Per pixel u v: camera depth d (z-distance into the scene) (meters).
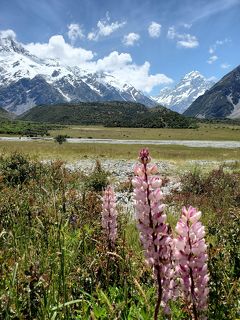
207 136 30.12
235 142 22.89
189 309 0.67
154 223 0.58
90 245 1.09
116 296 0.85
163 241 0.58
